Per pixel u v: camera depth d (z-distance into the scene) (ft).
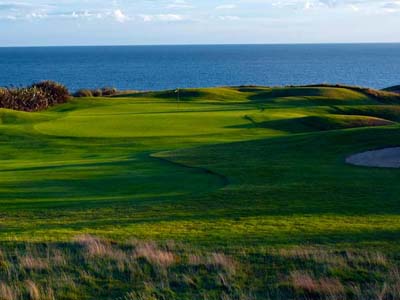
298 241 47.39
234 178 78.02
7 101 195.62
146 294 36.17
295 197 64.90
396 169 80.64
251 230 51.24
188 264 41.24
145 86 495.82
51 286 37.78
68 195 70.08
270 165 85.92
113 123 158.92
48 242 47.60
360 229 50.98
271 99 229.45
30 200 67.31
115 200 66.44
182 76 627.46
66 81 546.67
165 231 51.39
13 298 35.42
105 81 548.72
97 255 43.57
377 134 104.37
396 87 291.58
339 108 201.87
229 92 256.93
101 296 36.45
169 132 146.61
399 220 54.39
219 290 37.09
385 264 40.70
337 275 39.09
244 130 150.82
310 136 107.76
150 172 85.20
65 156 116.47
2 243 47.73
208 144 121.60
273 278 38.70
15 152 123.03
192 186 74.18
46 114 180.45
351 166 83.66
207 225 53.47
